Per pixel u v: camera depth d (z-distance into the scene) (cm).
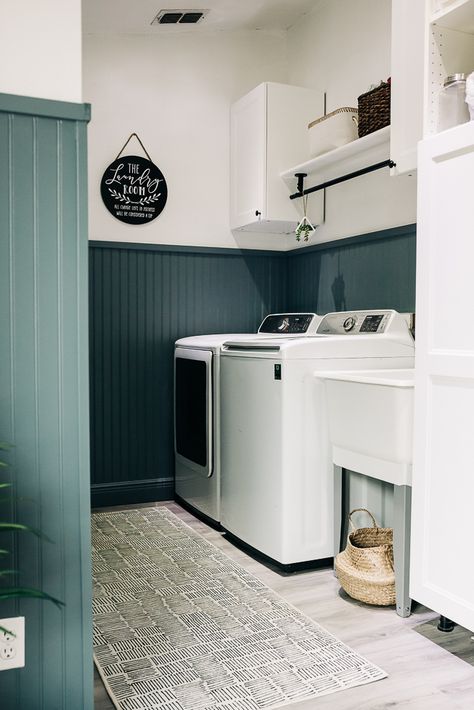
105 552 300
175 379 378
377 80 323
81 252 158
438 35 212
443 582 201
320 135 331
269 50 405
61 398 158
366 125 303
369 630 218
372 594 231
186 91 387
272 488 271
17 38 151
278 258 412
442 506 200
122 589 255
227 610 234
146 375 383
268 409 273
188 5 340
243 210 379
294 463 265
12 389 153
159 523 346
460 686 183
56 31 154
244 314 406
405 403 217
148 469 388
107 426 376
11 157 151
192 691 180
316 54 376
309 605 238
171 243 386
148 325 382
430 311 204
